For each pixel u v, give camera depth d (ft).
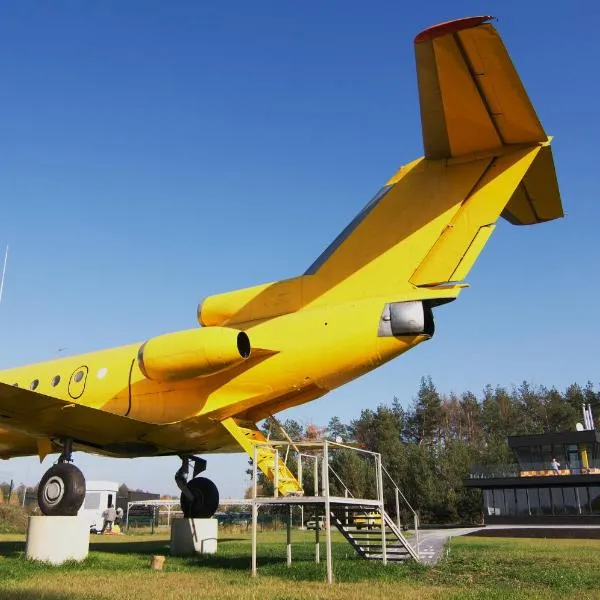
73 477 36.04
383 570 30.50
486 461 148.66
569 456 121.70
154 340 36.76
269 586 24.76
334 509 36.63
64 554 33.06
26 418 37.22
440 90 24.21
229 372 36.91
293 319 35.91
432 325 33.68
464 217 32.40
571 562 35.96
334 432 205.46
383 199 35.45
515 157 30.89
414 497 128.16
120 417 36.65
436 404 207.62
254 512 29.40
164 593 22.53
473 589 24.17
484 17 20.36
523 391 249.34
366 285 34.86
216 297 40.40
